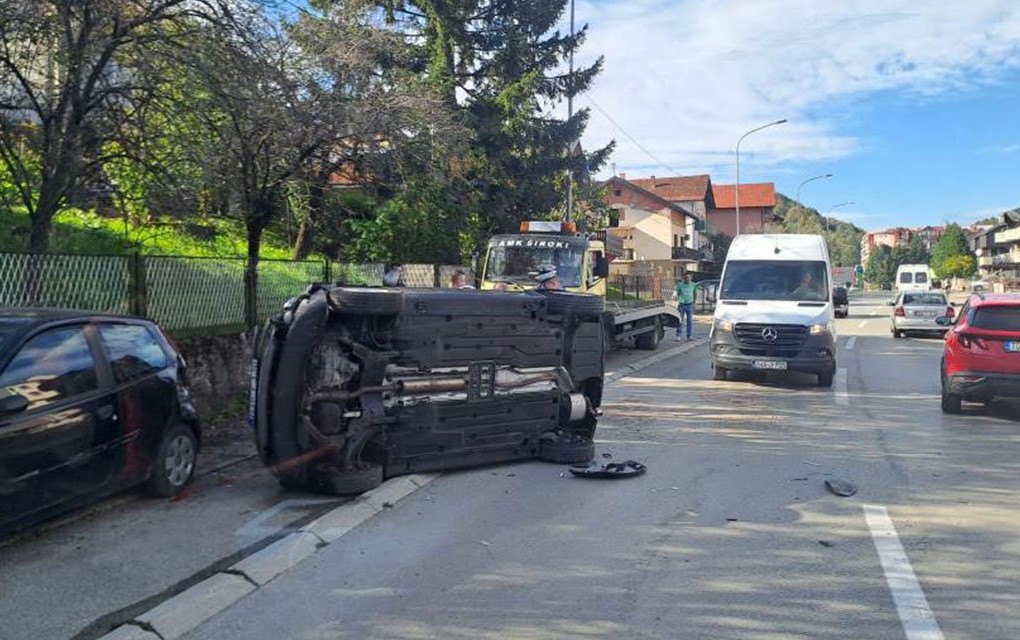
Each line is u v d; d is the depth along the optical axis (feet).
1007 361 35.60
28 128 31.32
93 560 18.16
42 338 19.29
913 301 87.76
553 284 32.35
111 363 21.11
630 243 205.67
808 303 47.93
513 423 26.99
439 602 16.19
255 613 15.75
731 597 16.37
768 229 315.99
